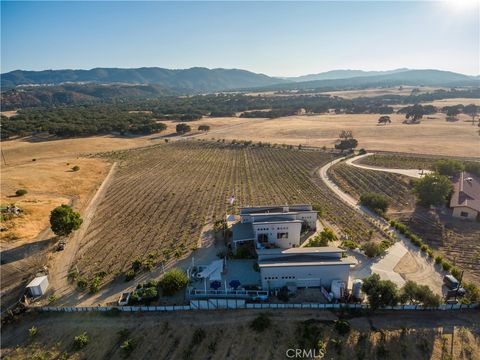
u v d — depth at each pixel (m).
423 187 75.44
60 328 41.31
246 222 61.34
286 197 86.56
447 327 40.00
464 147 139.12
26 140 171.62
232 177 107.88
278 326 40.25
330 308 42.81
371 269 51.25
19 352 38.69
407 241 60.09
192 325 40.84
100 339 39.59
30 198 86.38
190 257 55.75
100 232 67.00
